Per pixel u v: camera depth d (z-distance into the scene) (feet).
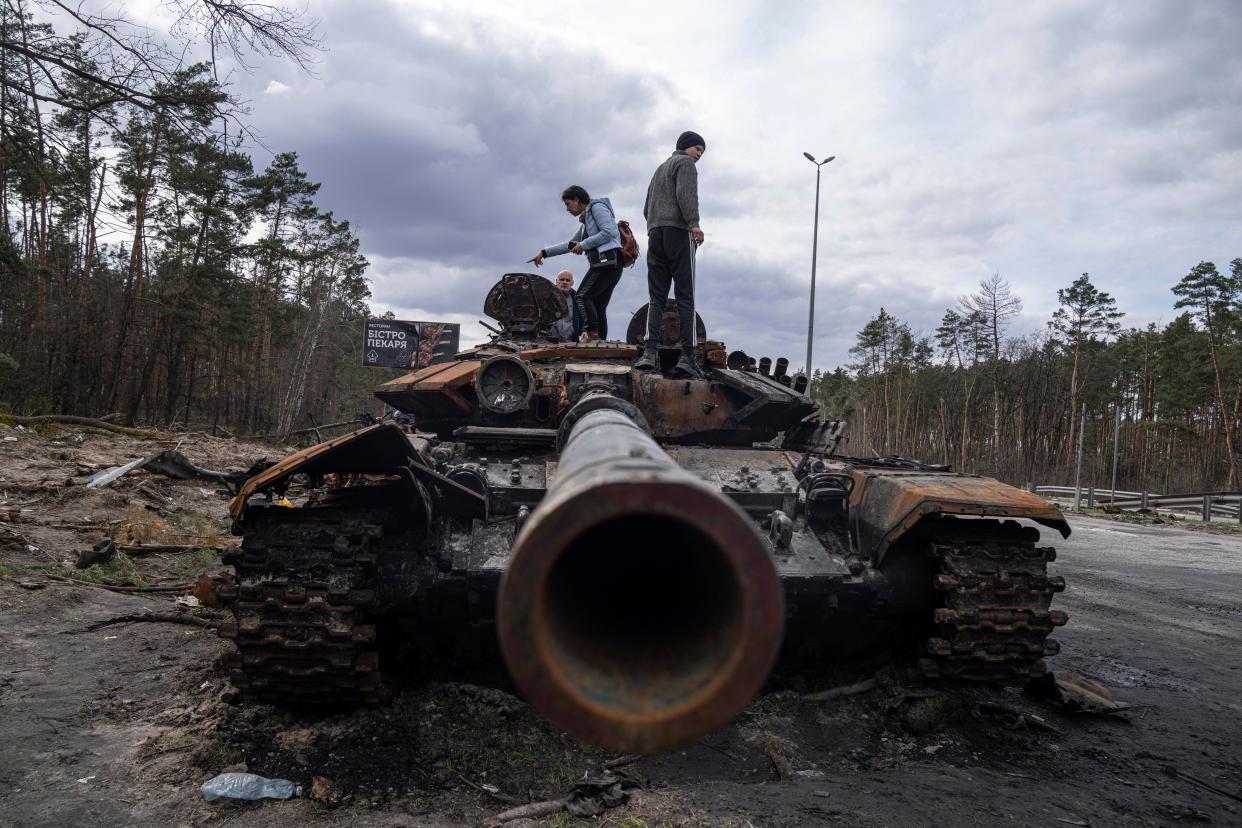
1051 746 17.70
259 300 164.14
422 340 91.25
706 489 5.14
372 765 15.12
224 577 15.92
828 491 19.36
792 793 14.30
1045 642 17.57
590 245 28.73
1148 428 232.94
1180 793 15.24
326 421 220.84
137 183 115.34
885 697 18.61
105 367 131.85
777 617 5.16
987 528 18.22
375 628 16.31
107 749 15.94
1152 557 55.11
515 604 5.20
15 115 39.40
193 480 57.21
